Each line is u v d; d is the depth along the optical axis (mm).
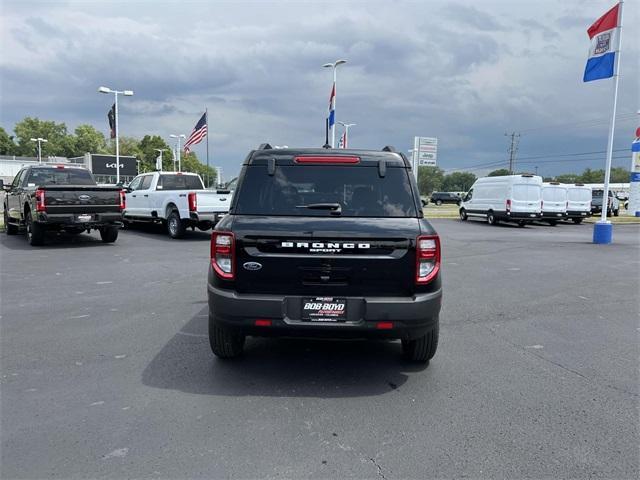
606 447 3230
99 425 3453
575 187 29266
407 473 2914
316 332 4008
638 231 23797
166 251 12602
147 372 4461
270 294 4039
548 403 3914
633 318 6656
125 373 4434
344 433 3387
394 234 3980
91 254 11961
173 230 15289
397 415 3672
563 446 3240
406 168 4457
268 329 4020
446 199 70125
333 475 2885
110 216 13156
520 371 4625
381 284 4004
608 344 5500
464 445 3240
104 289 8008
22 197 13789
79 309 6703
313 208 4227
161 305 6957
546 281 9391
